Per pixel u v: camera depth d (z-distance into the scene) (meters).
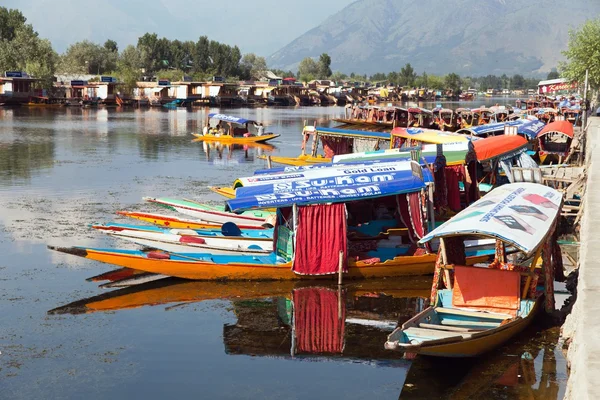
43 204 26.16
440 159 21.38
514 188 15.92
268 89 132.25
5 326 14.12
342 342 13.66
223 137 53.41
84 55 144.00
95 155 42.59
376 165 18.55
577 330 10.36
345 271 17.39
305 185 17.50
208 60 179.50
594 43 56.38
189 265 16.89
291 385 11.78
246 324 14.62
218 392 11.51
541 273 14.74
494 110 65.25
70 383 11.71
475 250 18.20
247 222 21.91
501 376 11.91
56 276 17.39
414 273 17.92
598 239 13.77
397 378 12.02
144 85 111.88
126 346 13.31
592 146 31.91
